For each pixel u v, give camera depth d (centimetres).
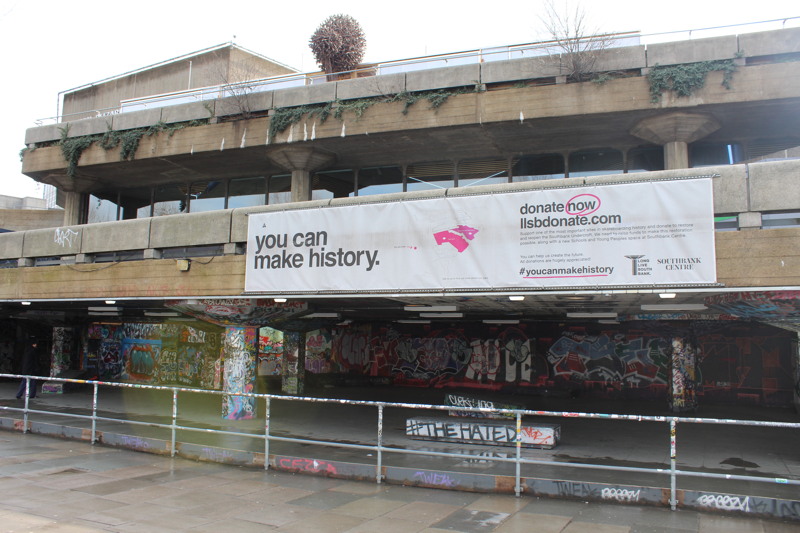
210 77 2739
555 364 2428
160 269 1480
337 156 2005
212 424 1506
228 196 2308
